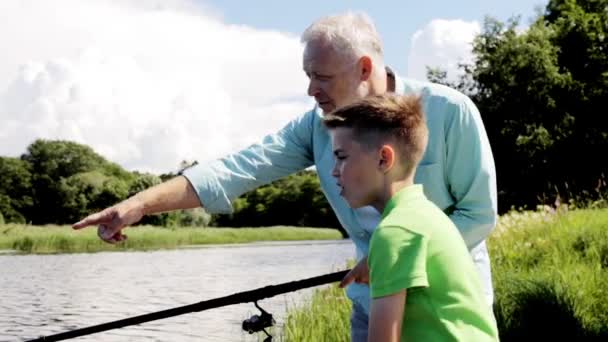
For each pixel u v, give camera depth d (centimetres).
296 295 1173
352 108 200
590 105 3275
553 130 3231
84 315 1268
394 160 198
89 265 2548
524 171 3216
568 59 3438
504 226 1095
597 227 950
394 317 187
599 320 650
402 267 186
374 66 274
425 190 285
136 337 964
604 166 3209
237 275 2055
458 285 190
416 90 285
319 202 8581
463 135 279
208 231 5497
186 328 1013
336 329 633
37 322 1188
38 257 3088
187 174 315
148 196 307
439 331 188
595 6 3562
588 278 732
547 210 1112
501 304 658
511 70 3309
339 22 275
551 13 3891
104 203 7812
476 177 279
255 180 323
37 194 8069
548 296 654
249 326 268
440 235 192
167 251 3681
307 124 323
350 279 249
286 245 4703
